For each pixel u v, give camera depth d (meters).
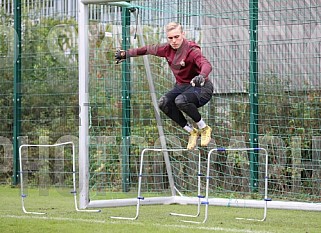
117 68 23.34
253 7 21.95
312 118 21.52
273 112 21.97
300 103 21.70
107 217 17.28
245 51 22.39
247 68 22.28
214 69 22.86
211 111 22.69
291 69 21.89
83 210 18.77
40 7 25.77
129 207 20.16
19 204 20.42
